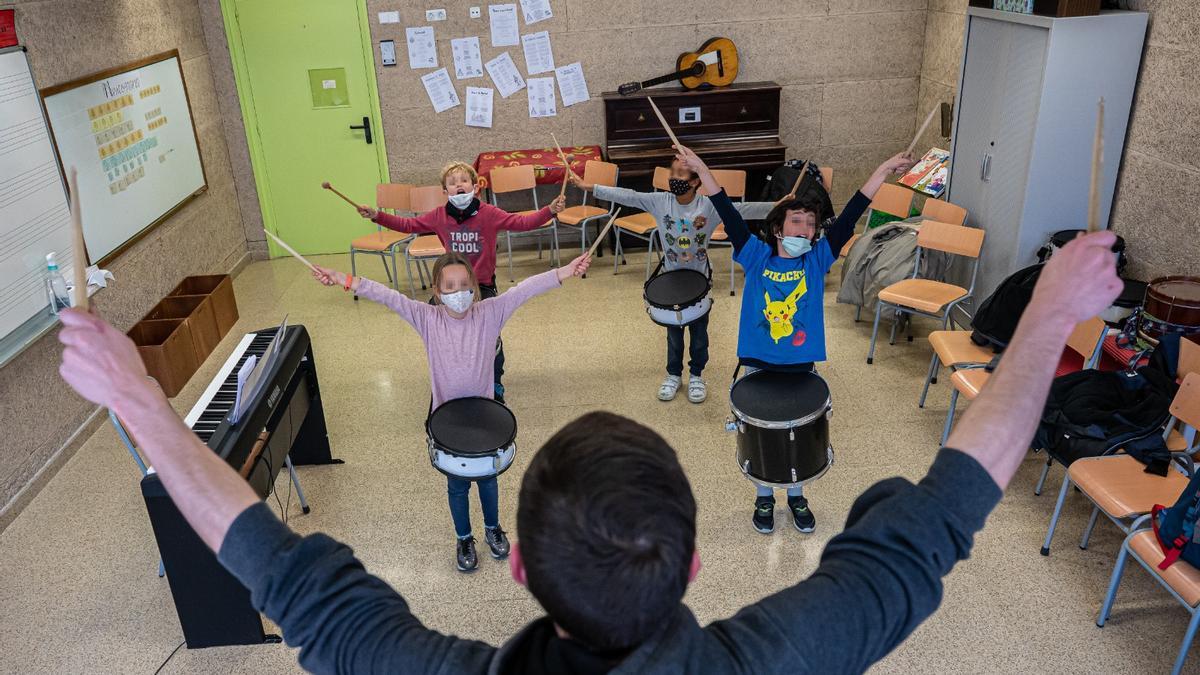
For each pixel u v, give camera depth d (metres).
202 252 6.00
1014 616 2.99
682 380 4.67
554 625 0.76
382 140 6.62
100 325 0.77
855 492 3.70
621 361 4.93
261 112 6.48
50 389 4.13
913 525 0.75
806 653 0.71
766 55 6.48
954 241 4.61
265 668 2.93
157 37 5.51
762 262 3.32
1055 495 3.63
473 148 6.69
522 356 5.04
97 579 3.39
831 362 4.84
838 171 6.83
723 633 0.73
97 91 4.68
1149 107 4.05
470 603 3.19
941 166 5.67
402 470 4.00
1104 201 4.35
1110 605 2.90
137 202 5.07
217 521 0.78
